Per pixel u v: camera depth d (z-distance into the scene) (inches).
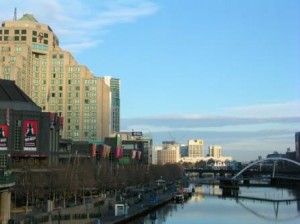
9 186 4033.0
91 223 4175.7
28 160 6958.7
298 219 7071.9
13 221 3791.8
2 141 6633.9
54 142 7726.4
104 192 7657.5
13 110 6953.7
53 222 4143.7
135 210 5915.4
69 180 6181.1
